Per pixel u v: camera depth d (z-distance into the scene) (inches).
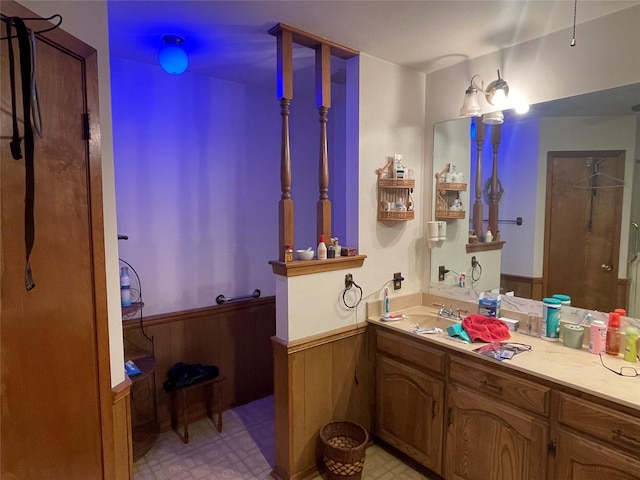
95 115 57.2
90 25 58.1
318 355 90.0
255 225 124.7
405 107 102.6
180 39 86.1
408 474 89.9
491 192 93.7
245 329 122.6
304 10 72.8
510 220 90.5
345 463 81.4
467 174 98.3
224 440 103.6
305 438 88.7
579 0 68.4
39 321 48.7
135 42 87.8
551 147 83.1
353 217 96.3
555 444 64.7
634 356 69.0
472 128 96.6
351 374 97.0
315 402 90.2
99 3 59.8
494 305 90.2
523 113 87.1
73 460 53.9
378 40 85.9
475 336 81.4
